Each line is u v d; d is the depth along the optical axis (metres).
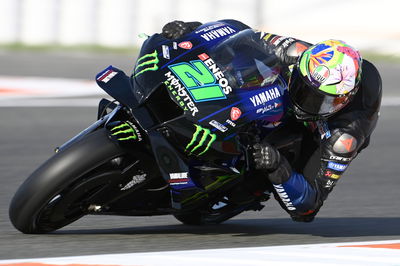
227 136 13.62
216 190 14.79
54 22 50.47
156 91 13.78
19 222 14.62
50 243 14.60
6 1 50.03
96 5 50.72
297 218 15.88
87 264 12.95
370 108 15.70
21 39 50.38
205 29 15.22
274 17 52.59
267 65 14.54
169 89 13.54
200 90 13.59
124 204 15.12
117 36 50.97
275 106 14.18
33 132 29.27
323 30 53.12
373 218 19.23
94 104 35.78
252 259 13.71
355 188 23.16
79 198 14.80
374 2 53.94
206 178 14.09
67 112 33.56
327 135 15.20
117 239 15.40
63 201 14.28
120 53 50.38
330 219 19.03
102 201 14.65
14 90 37.91
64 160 13.80
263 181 15.60
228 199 15.91
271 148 13.97
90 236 15.67
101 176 13.93
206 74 13.88
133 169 14.01
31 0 50.25
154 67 14.05
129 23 50.88
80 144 13.90
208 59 14.20
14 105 34.34
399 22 54.41
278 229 17.56
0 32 50.19
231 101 13.67
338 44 14.44
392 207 20.75
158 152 13.36
